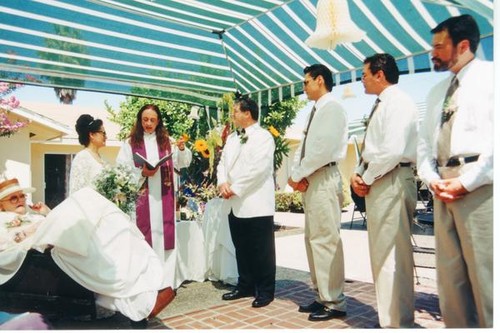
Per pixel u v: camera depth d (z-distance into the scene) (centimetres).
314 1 398
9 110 896
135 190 372
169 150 433
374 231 297
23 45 420
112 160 1516
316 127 336
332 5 338
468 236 227
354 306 370
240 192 392
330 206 333
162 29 472
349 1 394
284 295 417
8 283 315
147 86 552
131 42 473
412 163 295
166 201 424
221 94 628
